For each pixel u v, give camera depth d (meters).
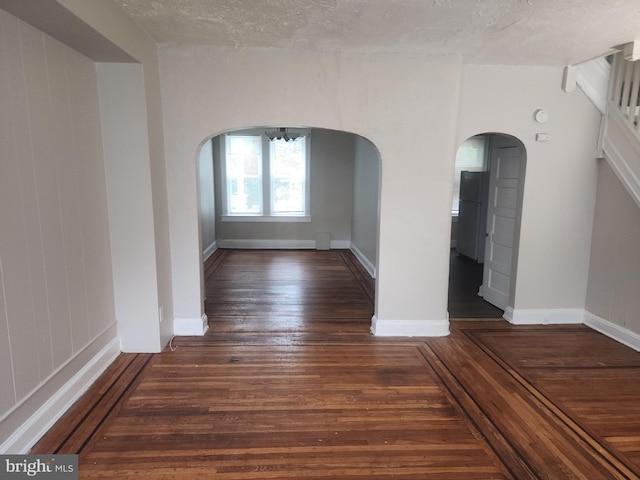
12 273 2.00
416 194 3.52
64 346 2.47
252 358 3.22
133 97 2.92
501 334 3.78
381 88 3.35
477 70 3.59
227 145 7.64
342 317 4.20
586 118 3.75
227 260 6.91
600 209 3.84
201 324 3.65
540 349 3.46
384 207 3.53
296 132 7.33
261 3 2.38
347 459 2.10
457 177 7.83
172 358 3.19
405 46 3.15
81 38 2.32
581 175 3.85
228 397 2.66
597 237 3.88
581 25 2.66
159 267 3.24
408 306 3.69
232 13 2.54
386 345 3.51
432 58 3.33
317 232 7.97
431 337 3.70
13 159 2.00
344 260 7.01
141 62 2.87
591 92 3.67
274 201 7.91
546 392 2.78
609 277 3.75
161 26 2.78
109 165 2.99
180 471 2.00
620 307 3.64
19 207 2.04
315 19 2.62
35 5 1.85
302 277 5.83
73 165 2.56
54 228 2.36
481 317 4.22
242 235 7.92
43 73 2.23
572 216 3.91
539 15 2.50
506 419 2.47
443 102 3.40
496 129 3.68
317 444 2.22
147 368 3.03
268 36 2.96
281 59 3.27
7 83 1.95
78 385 2.61
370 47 3.19
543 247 3.94
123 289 3.16
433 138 3.45
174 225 3.47
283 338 3.63
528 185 3.82
